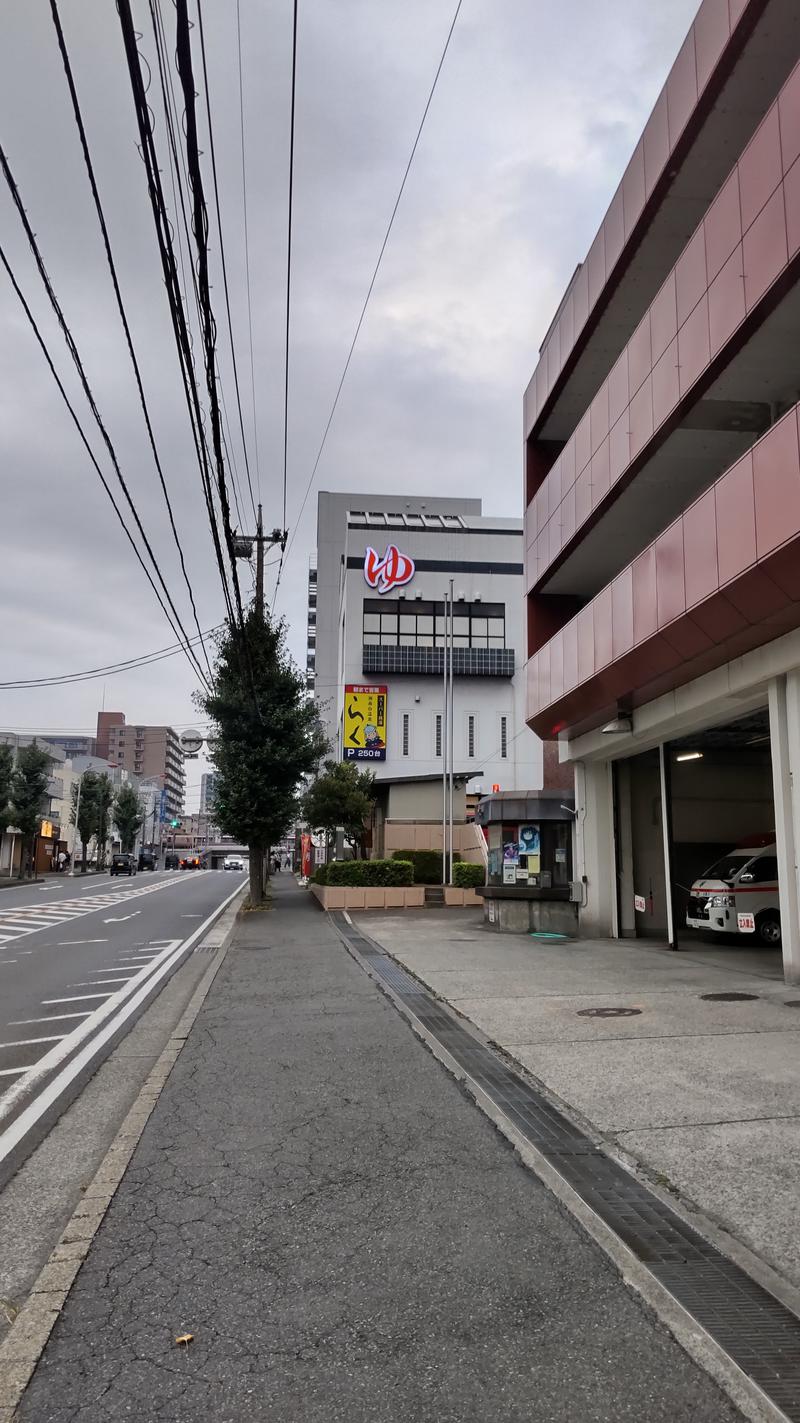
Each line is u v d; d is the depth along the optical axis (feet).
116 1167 15.52
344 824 106.73
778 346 33.65
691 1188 14.12
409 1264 11.76
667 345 39.24
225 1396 8.91
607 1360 9.46
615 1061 22.35
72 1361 9.57
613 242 48.26
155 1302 10.80
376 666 150.61
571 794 62.39
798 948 34.06
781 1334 9.93
